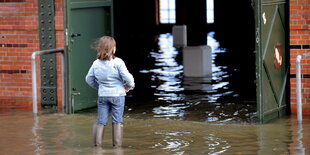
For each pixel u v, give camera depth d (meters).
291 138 11.80
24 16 15.64
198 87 19.30
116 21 42.03
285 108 14.34
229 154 10.63
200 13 42.06
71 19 14.61
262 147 11.12
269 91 13.57
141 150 11.06
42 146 11.45
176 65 25.09
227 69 23.73
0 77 16.08
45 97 15.79
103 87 11.06
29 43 15.73
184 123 13.53
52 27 15.44
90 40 15.34
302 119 13.64
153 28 42.69
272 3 13.53
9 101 16.11
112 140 11.92
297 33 14.09
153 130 12.88
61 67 15.55
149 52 30.20
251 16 41.28
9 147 11.41
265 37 13.28
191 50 21.81
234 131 12.60
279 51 14.01
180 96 17.56
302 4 13.95
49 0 15.36
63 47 15.43
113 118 11.23
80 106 15.11
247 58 27.08
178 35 32.75
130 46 33.34
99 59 11.09
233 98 17.03
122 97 11.16
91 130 12.91
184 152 10.85
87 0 15.02
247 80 20.67
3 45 15.94
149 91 18.66
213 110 15.16
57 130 12.93
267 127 12.91
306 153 10.59
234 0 41.56
